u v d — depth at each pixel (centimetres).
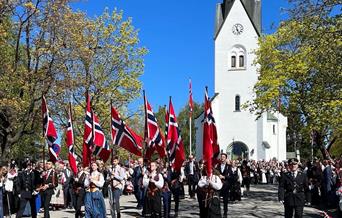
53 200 2288
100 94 3566
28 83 2603
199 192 1437
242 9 6388
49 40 2647
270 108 3622
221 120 6294
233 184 2578
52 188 1775
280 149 6512
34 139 4012
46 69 2647
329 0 2133
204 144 1402
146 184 1606
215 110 6288
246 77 6294
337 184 1853
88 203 1512
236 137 6231
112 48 3653
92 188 1517
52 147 1808
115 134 1739
